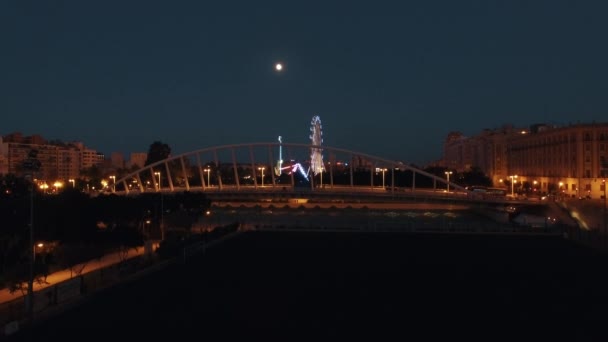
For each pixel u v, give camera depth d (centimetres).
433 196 13012
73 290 4134
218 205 15788
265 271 5469
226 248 7406
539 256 6638
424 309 3850
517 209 12338
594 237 8531
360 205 15512
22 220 5278
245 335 3195
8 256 4584
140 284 4769
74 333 3216
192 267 5728
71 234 5816
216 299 4144
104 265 5962
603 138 14375
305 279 5016
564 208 11706
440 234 9469
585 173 14450
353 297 4244
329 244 7906
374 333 3250
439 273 5375
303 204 15375
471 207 13862
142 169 16412
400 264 5962
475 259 6372
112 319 3541
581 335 3228
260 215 13475
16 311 3750
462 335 3222
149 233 8650
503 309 3869
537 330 3331
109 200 7150
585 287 4688
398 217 13412
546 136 16775
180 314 3681
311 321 3512
